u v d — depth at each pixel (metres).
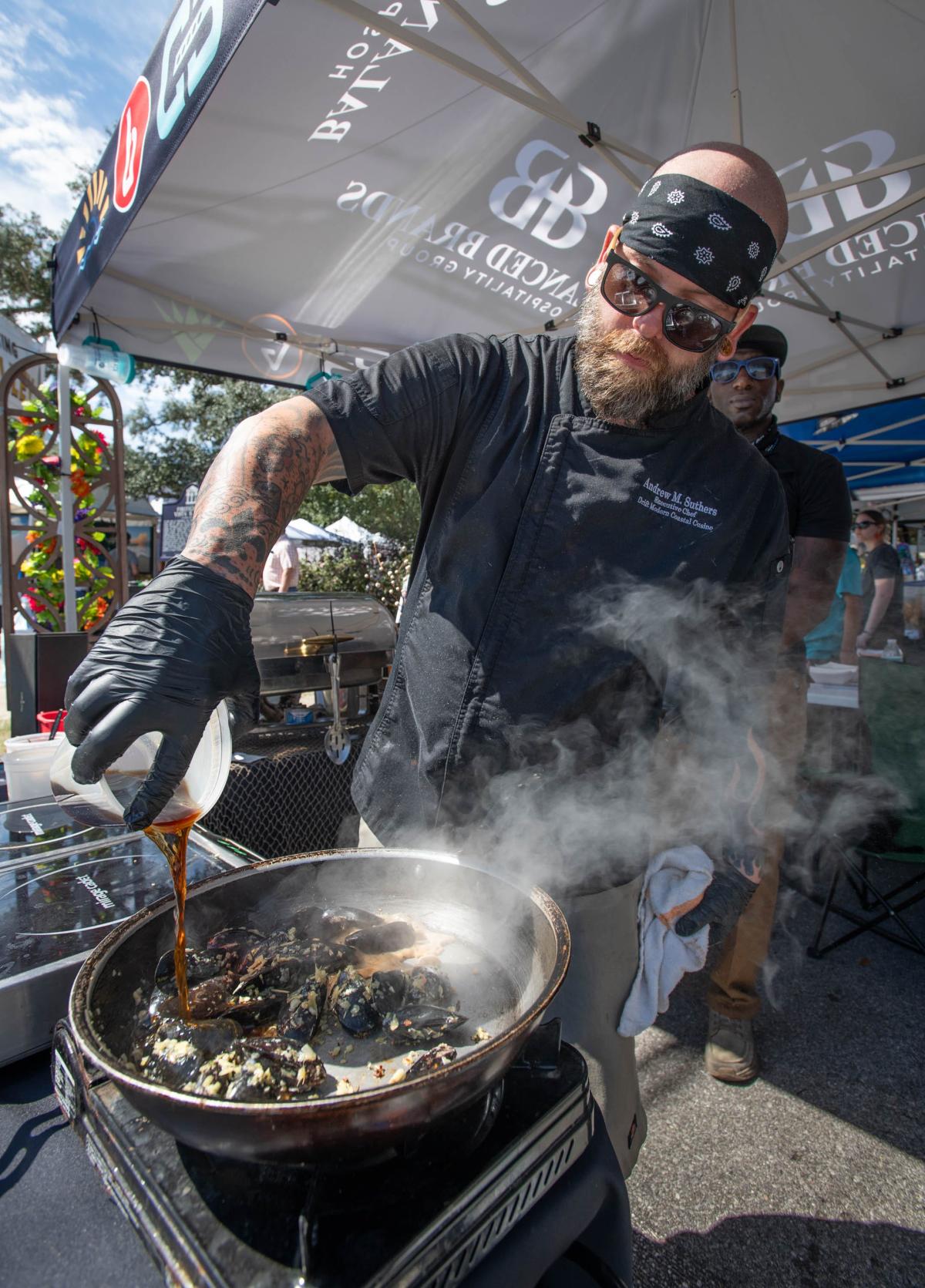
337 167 2.37
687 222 0.94
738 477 1.15
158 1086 0.50
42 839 1.27
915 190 2.36
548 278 3.26
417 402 1.00
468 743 1.07
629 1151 1.28
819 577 2.01
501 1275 0.61
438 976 0.81
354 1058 0.71
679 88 2.27
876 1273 1.45
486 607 1.06
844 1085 1.97
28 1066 0.89
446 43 1.93
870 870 3.31
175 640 0.65
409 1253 0.54
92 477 3.58
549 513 1.04
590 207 2.75
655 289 0.95
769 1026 2.22
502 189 2.60
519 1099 0.70
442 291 3.35
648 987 1.32
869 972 2.50
